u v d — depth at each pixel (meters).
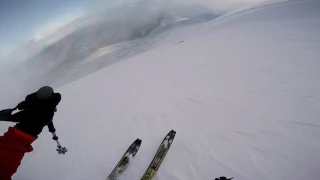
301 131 3.51
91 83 10.03
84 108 6.72
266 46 8.85
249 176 2.86
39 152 4.49
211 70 7.57
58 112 6.91
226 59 8.45
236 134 3.79
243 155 3.26
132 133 4.51
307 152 3.05
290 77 5.53
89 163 3.80
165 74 8.44
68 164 3.89
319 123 3.61
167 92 6.45
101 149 4.15
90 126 5.26
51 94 2.70
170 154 3.59
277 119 3.96
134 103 6.18
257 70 6.48
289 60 6.66
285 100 4.53
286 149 3.19
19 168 4.04
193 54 10.95
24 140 2.55
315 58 6.32
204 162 3.26
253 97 4.96
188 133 4.11
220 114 4.56
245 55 8.32
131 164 3.51
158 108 5.49
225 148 3.48
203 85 6.37
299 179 2.66
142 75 9.16
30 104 2.65
